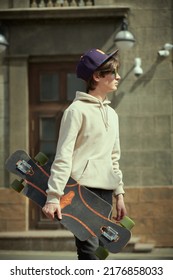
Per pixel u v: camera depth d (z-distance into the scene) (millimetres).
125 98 11148
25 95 11320
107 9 11008
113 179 3842
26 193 3746
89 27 11242
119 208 4008
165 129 11102
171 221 10945
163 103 11141
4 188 11234
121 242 3639
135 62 11062
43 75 11445
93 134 3797
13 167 3793
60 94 11414
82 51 11258
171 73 11133
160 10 11211
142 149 11102
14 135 11297
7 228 11164
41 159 3791
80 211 3668
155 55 11180
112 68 3941
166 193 10992
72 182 3699
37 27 11328
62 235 10641
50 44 11320
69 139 3707
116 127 3992
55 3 11297
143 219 10992
